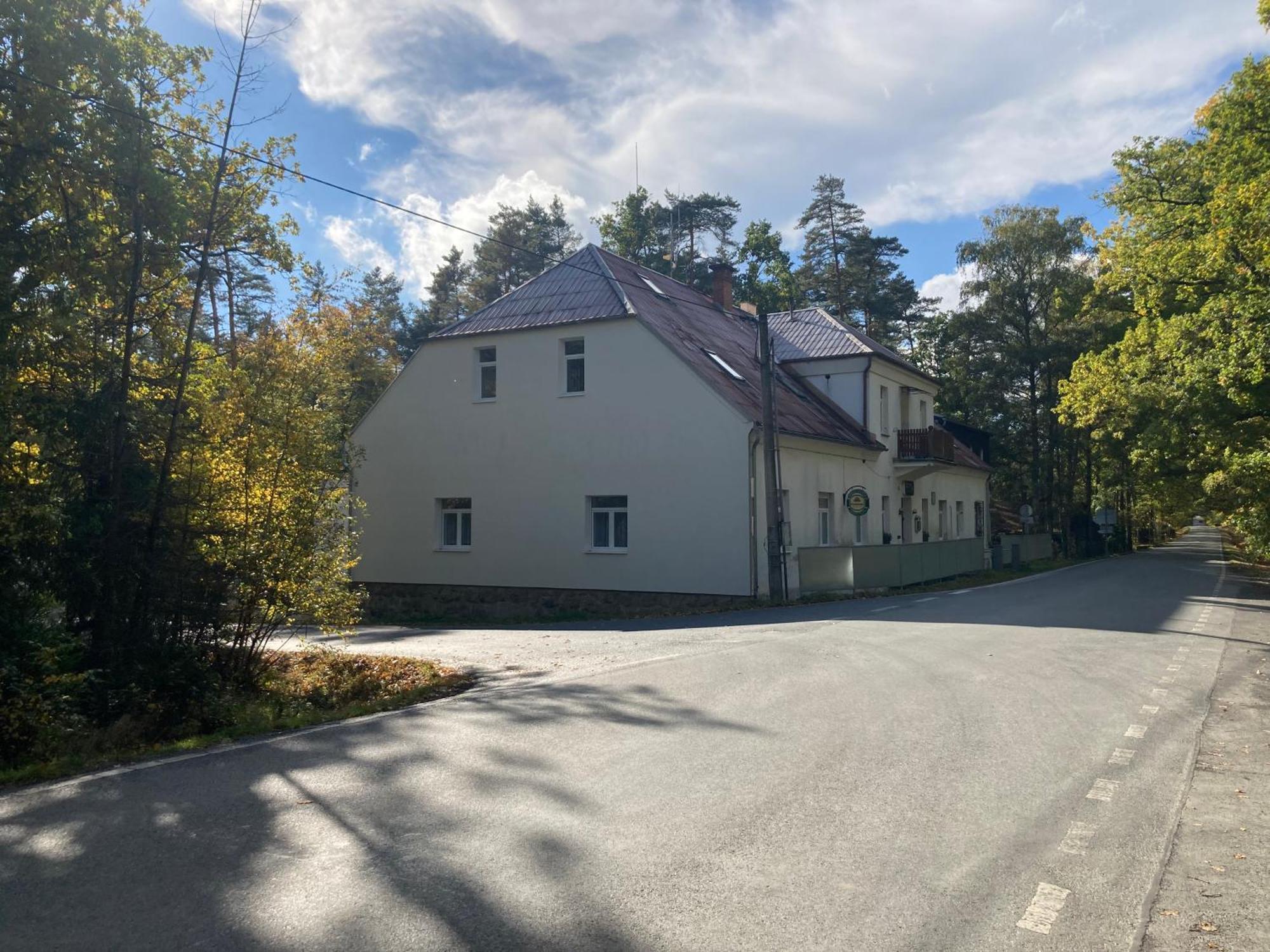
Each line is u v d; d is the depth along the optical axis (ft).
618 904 13.92
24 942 12.57
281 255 37.60
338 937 12.75
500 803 18.81
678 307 92.68
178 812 18.29
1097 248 81.00
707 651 40.45
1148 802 19.38
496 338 81.61
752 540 69.26
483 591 80.94
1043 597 69.62
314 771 21.40
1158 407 77.20
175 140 34.88
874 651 39.75
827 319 104.01
